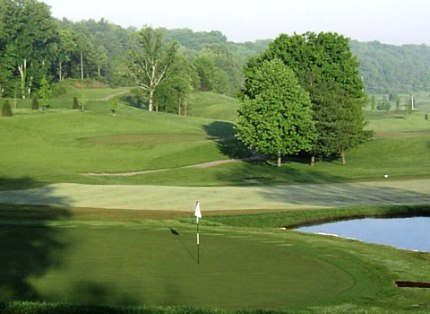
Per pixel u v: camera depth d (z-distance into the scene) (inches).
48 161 3186.5
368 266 970.7
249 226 1476.4
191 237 1182.3
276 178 2719.0
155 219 1460.4
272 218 1537.9
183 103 6289.4
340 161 3331.7
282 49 3786.9
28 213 1547.7
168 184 2444.6
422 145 3469.5
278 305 753.0
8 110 4520.2
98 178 2496.3
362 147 3555.6
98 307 674.2
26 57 6481.3
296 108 3036.4
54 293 794.8
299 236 1209.4
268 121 3053.6
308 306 750.5
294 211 1615.4
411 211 1667.1
